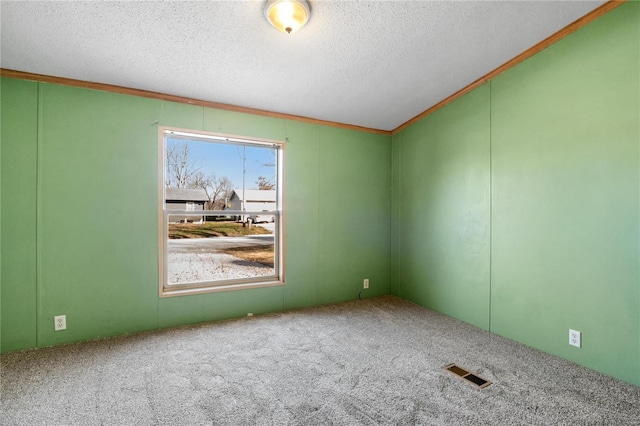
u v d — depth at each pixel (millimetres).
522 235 2547
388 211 4055
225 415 1639
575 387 1904
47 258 2430
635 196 1893
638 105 1878
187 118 2932
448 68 2670
